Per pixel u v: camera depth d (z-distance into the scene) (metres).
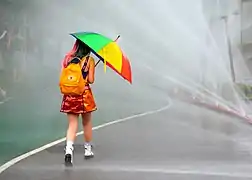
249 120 23.55
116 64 10.68
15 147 13.28
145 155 11.98
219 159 11.46
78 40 10.75
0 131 16.98
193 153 12.40
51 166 10.42
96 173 9.69
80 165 10.55
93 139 15.04
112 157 11.63
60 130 17.39
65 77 10.58
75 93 10.59
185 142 14.61
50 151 12.55
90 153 11.59
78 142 14.14
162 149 13.05
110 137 15.58
